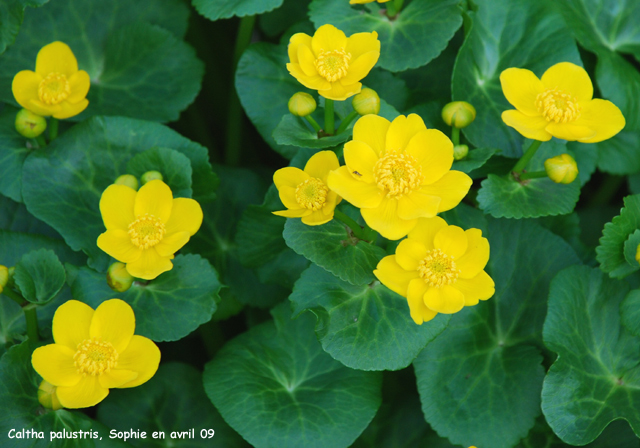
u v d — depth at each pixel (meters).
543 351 0.67
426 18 0.69
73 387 0.62
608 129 0.64
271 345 0.68
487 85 0.70
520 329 0.68
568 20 0.71
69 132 0.68
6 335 0.66
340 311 0.64
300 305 0.64
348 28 0.69
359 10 0.70
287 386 0.67
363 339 0.64
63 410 0.64
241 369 0.67
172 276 0.65
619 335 0.66
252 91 0.71
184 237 0.64
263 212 0.68
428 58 0.69
